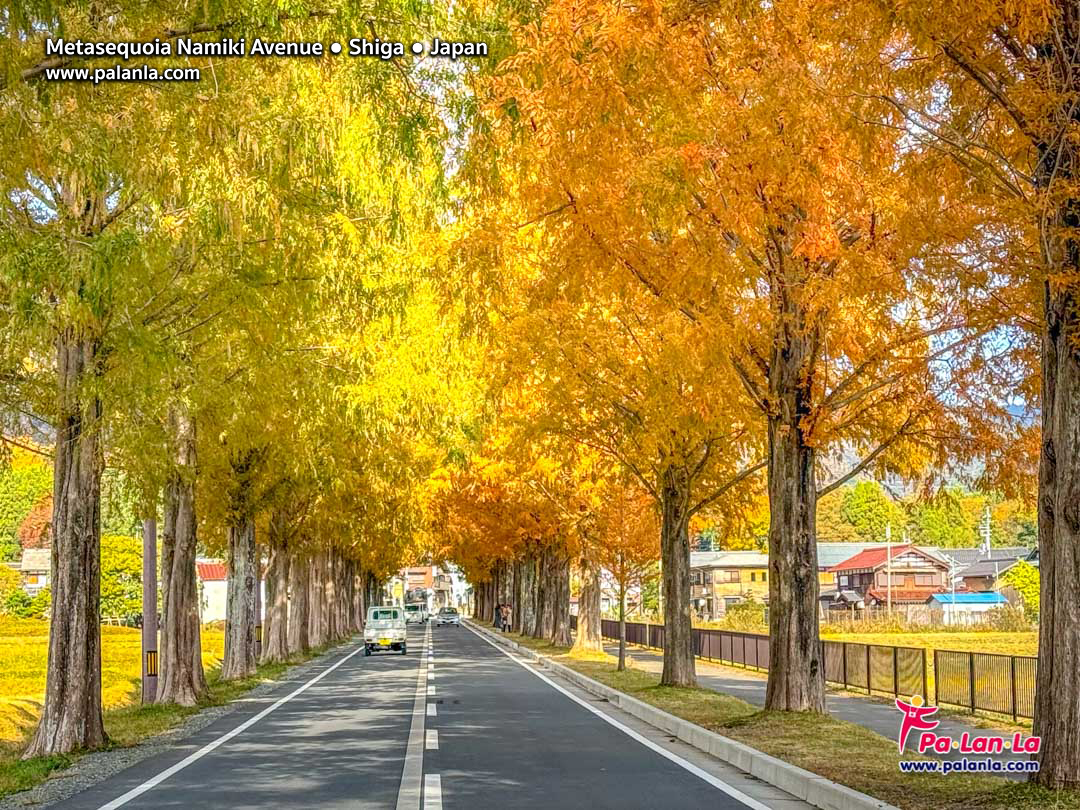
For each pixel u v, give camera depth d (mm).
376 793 10438
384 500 43312
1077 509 9023
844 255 12914
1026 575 78875
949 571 93625
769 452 17188
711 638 37312
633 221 12898
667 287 14000
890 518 136500
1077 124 8969
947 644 40438
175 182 12305
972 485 17797
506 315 18078
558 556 49688
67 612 15297
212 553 39938
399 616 46594
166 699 22172
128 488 18391
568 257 13703
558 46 10258
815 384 16938
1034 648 37656
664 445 21109
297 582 45875
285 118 12742
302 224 15266
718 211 12680
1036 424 16719
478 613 129750
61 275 10594
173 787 11055
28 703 22297
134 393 13695
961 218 11805
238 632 30781
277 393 19062
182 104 11289
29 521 104250
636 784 11062
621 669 29516
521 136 11812
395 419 28344
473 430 31688
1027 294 12078
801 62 11367
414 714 19016
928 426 17250
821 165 12383
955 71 9906
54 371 15852
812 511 16859
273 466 30219
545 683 27156
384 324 24797
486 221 13867
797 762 11633
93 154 10609
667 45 10492
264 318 15664
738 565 106375
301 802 9938
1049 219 9406
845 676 25000
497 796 10242
